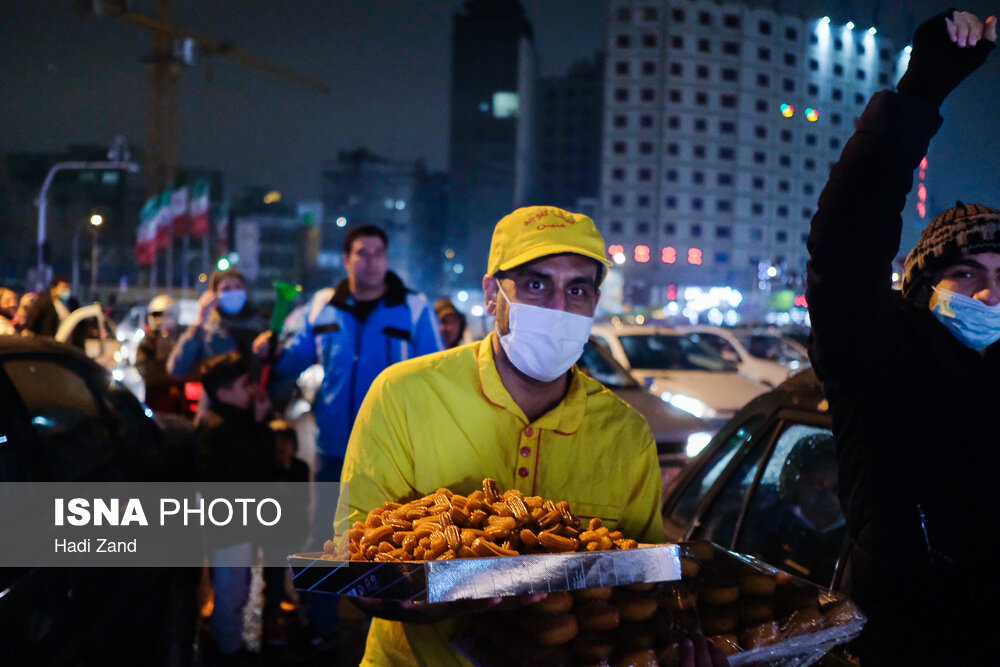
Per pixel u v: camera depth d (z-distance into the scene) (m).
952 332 1.80
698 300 47.81
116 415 3.32
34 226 77.31
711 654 1.37
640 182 78.56
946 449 1.69
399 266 116.06
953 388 1.72
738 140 78.56
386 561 1.35
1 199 78.00
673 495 2.93
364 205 115.94
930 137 1.71
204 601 4.50
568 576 1.33
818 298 1.76
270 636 4.09
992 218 1.72
